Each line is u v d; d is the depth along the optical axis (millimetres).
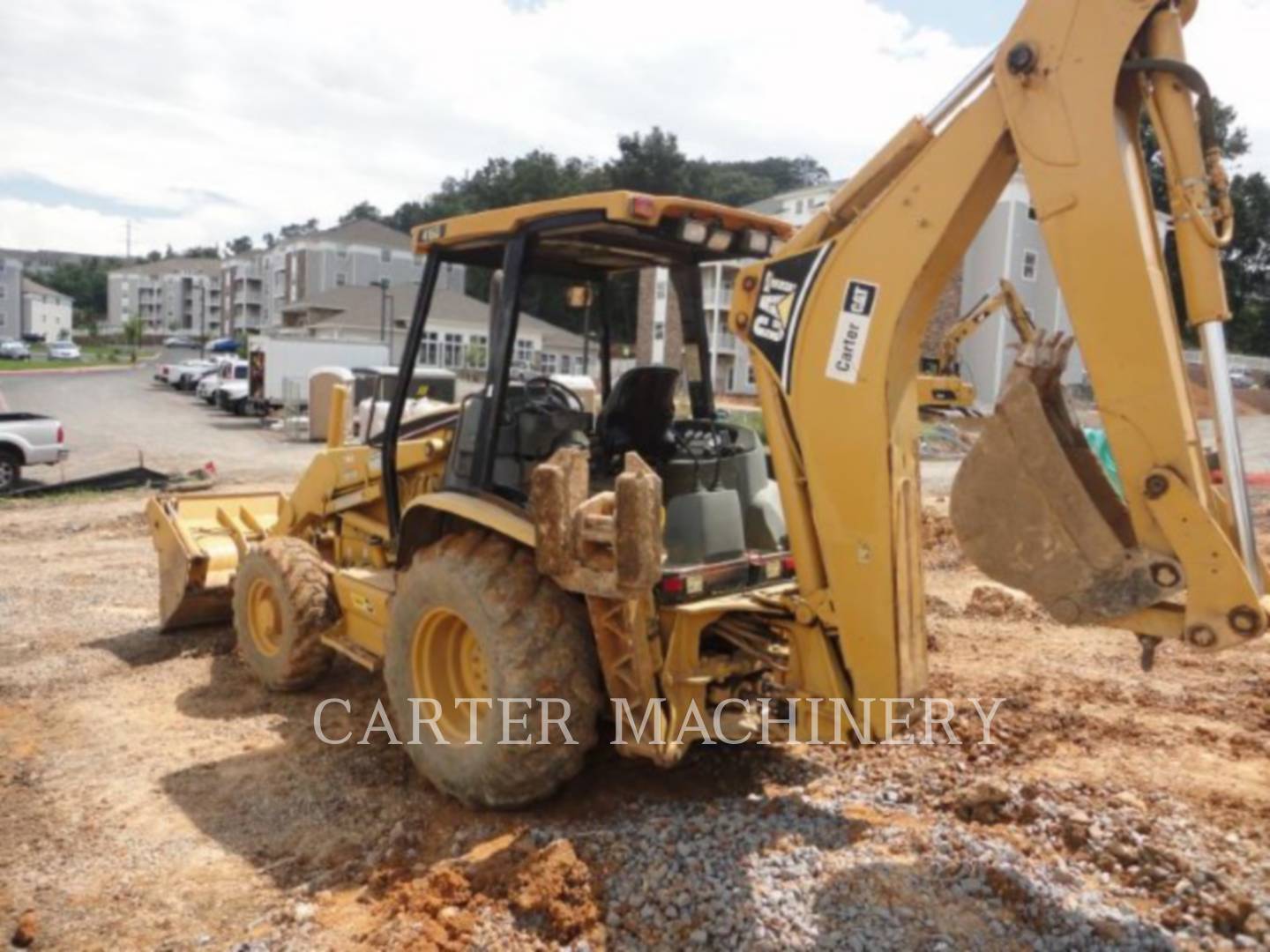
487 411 4227
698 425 4602
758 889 3320
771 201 49250
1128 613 2900
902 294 3260
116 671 6289
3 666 6391
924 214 3213
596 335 5145
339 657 6504
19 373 46594
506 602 3871
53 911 3525
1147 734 4879
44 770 4758
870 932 3084
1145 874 3436
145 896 3611
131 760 4863
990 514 3094
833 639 3639
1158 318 2783
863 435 3355
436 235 4629
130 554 10258
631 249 4484
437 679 4352
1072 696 5484
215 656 6578
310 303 48844
